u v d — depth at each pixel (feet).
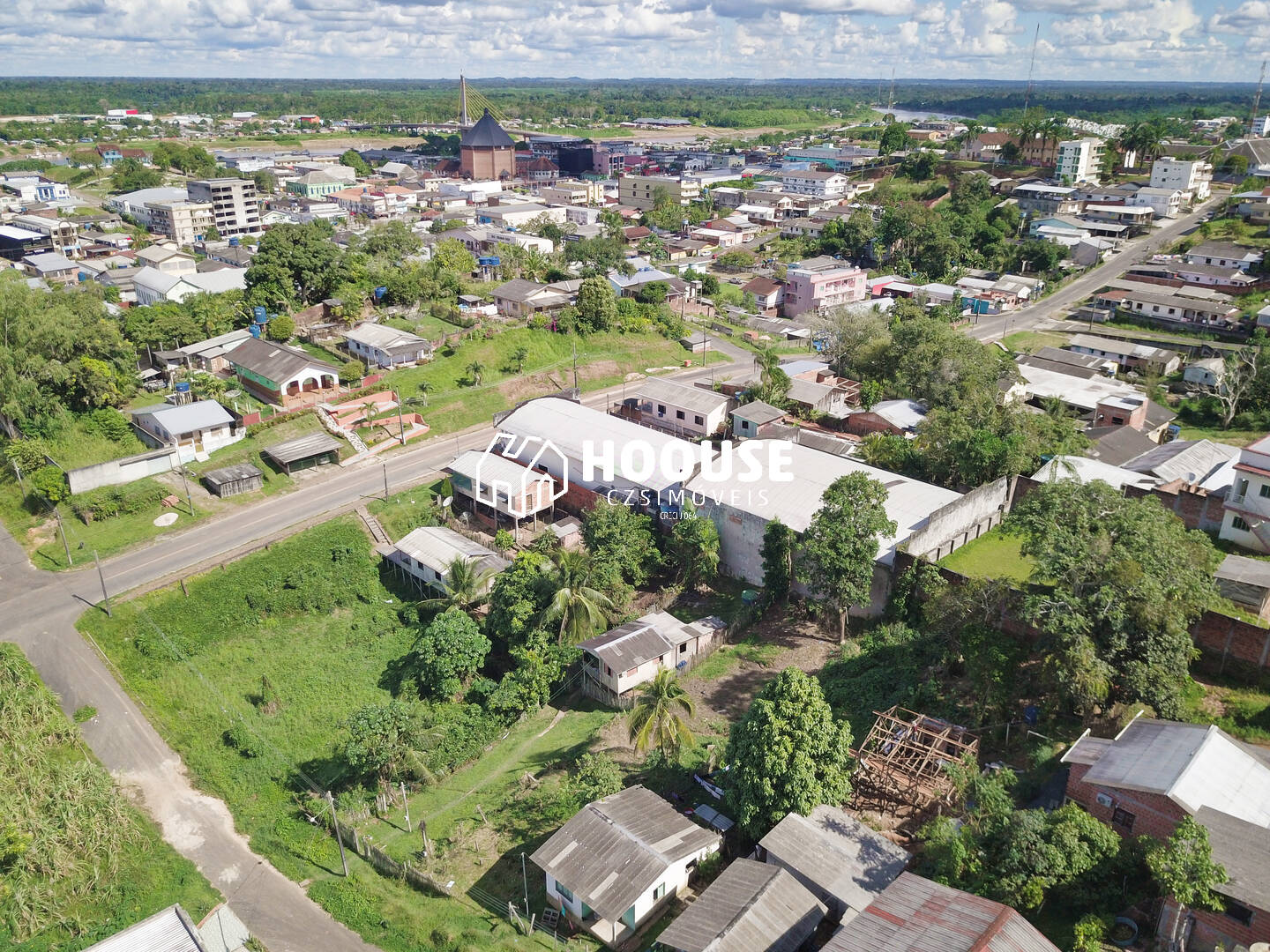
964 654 158.30
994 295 502.79
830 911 120.57
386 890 145.18
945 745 147.74
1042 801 129.59
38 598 217.56
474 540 247.91
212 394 304.91
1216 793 113.80
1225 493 212.23
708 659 198.08
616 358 383.65
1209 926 102.17
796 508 221.46
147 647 203.62
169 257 479.82
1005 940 99.30
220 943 132.05
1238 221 561.43
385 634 218.79
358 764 166.50
